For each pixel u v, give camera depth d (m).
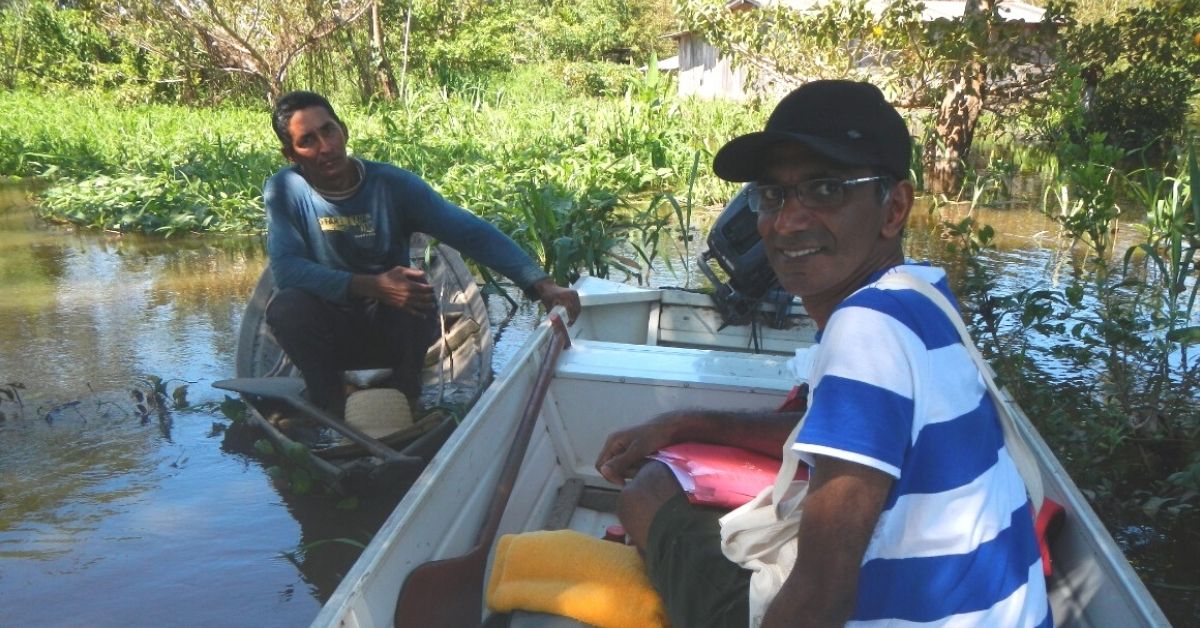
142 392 5.03
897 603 1.49
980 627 1.51
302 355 4.11
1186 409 4.41
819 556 1.42
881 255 1.68
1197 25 13.12
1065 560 2.20
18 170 13.35
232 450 4.34
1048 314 4.73
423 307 3.89
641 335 4.68
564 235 6.56
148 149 12.73
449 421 4.09
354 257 4.18
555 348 3.48
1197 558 3.42
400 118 15.17
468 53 25.52
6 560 3.39
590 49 38.25
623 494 2.13
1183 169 5.73
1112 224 8.60
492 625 2.29
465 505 2.67
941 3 18.72
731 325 4.58
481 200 8.99
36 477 4.05
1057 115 12.99
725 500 2.02
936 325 1.50
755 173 1.69
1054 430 4.09
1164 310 5.93
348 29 21.97
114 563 3.38
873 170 1.59
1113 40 13.01
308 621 3.06
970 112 12.77
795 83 14.17
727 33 13.94
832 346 1.47
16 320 6.39
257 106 21.64
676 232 8.95
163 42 21.36
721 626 1.82
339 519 3.71
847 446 1.39
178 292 7.16
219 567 3.37
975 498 1.50
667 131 12.61
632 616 2.12
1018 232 8.96
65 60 23.44
